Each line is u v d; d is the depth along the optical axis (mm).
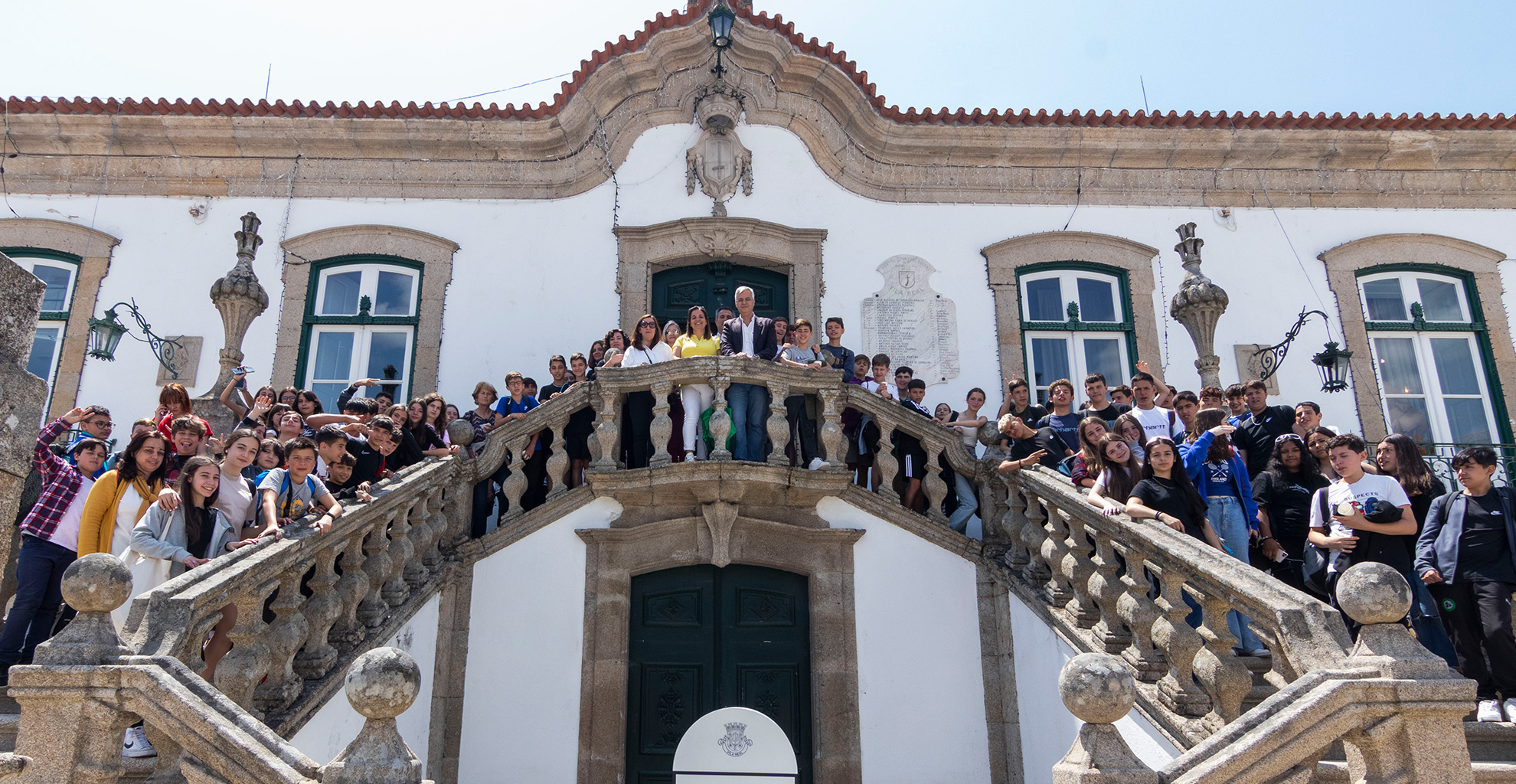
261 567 3611
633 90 8133
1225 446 4949
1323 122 8258
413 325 7820
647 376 5781
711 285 7910
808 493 5875
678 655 5902
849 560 5957
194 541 3936
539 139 8047
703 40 8039
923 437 6090
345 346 7789
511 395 6836
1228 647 3846
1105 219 8273
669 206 7957
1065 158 8367
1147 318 8031
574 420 6254
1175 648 3996
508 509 5988
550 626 5789
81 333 7625
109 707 2867
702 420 5867
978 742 5691
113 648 2961
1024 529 5570
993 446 6129
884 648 5832
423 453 5816
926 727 5707
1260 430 5719
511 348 7691
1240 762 2859
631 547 5914
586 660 5723
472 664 5715
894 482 6547
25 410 3779
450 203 8047
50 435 4613
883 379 6699
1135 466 4809
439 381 7609
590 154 8062
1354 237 8281
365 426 5555
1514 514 4141
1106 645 4598
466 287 7824
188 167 8070
